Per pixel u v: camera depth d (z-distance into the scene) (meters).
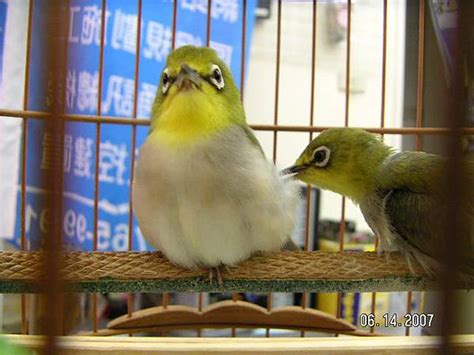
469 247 0.31
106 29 0.49
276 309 0.39
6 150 0.47
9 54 0.46
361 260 0.32
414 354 0.33
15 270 0.31
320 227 0.56
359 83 0.60
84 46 0.48
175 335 0.46
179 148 0.30
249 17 0.53
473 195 0.31
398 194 0.33
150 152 0.30
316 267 0.32
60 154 0.26
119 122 0.37
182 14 0.51
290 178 0.33
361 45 0.60
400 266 0.32
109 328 0.38
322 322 0.39
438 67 0.40
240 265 0.32
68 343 0.33
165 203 0.30
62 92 0.26
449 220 0.27
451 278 0.26
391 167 0.34
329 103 0.60
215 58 0.31
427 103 0.42
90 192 0.49
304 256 0.32
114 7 0.49
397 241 0.33
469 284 0.32
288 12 0.59
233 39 0.52
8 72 0.46
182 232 0.30
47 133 0.26
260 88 0.59
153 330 0.39
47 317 0.26
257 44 0.58
